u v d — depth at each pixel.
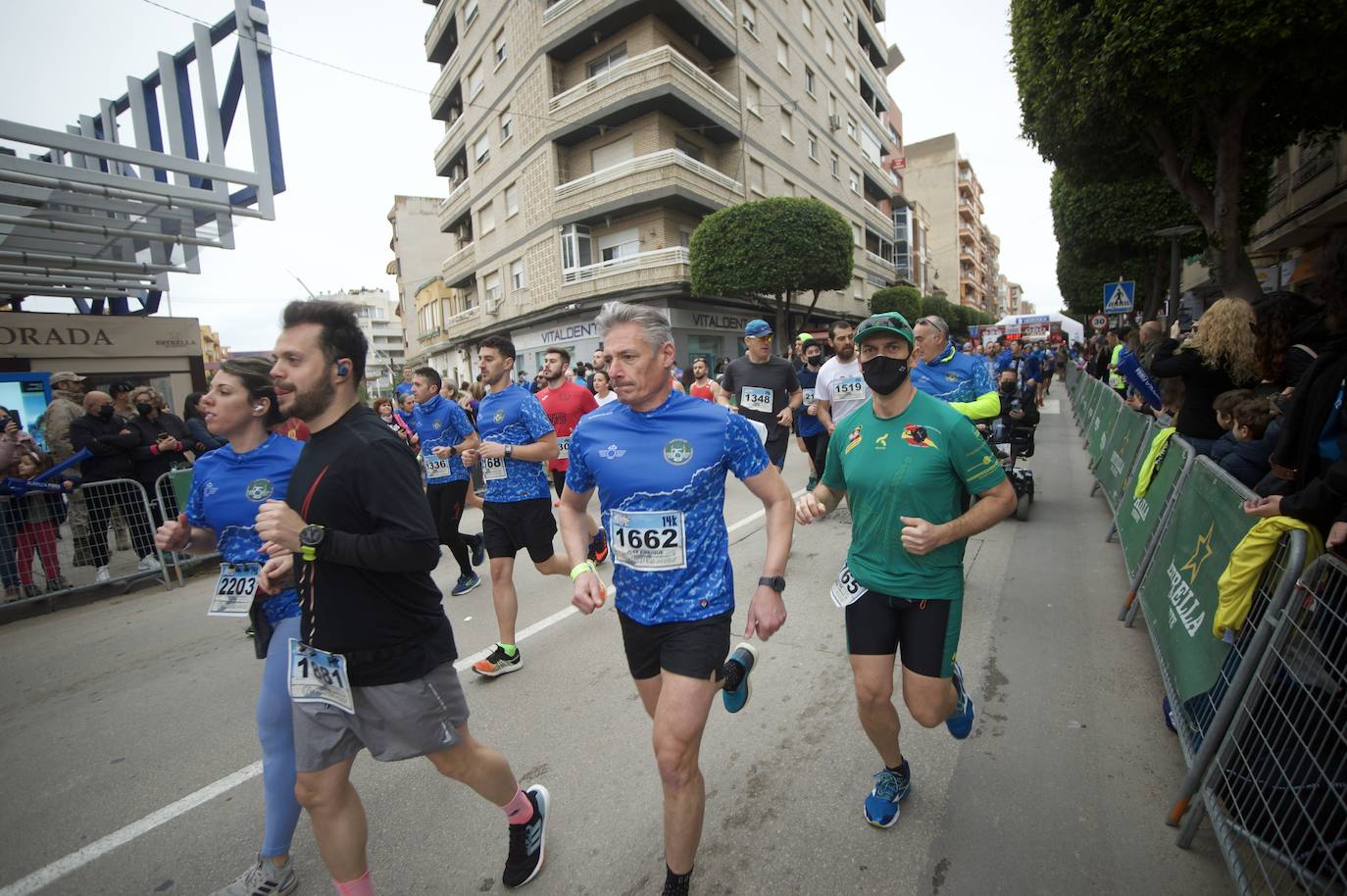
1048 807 2.34
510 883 2.13
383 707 1.77
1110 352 14.56
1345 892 1.67
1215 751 2.08
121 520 6.18
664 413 1.97
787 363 5.88
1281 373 3.23
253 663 4.27
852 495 2.23
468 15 25.02
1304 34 5.82
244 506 2.29
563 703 3.30
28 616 5.63
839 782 2.54
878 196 38.72
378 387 43.06
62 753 3.23
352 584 1.72
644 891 2.07
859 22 33.59
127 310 11.30
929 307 38.44
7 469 5.67
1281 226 13.03
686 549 1.92
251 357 2.40
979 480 2.02
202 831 2.56
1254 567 2.14
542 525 3.76
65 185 5.61
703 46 20.88
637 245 20.20
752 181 22.81
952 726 2.37
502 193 24.23
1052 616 4.05
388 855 2.31
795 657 3.67
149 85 7.13
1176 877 1.99
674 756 1.77
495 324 25.92
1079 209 17.30
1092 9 6.83
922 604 2.10
